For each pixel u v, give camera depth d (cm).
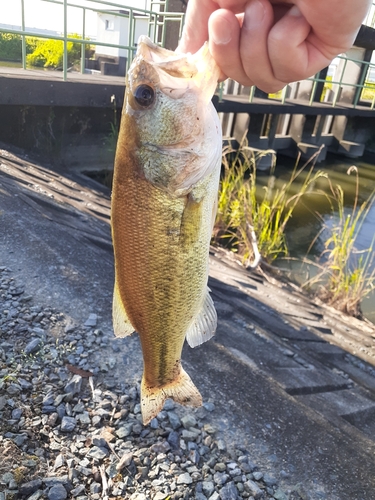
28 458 252
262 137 1593
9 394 292
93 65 1638
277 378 385
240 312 519
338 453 305
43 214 561
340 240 770
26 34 823
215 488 259
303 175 1589
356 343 568
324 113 1645
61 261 454
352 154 1922
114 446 273
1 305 375
